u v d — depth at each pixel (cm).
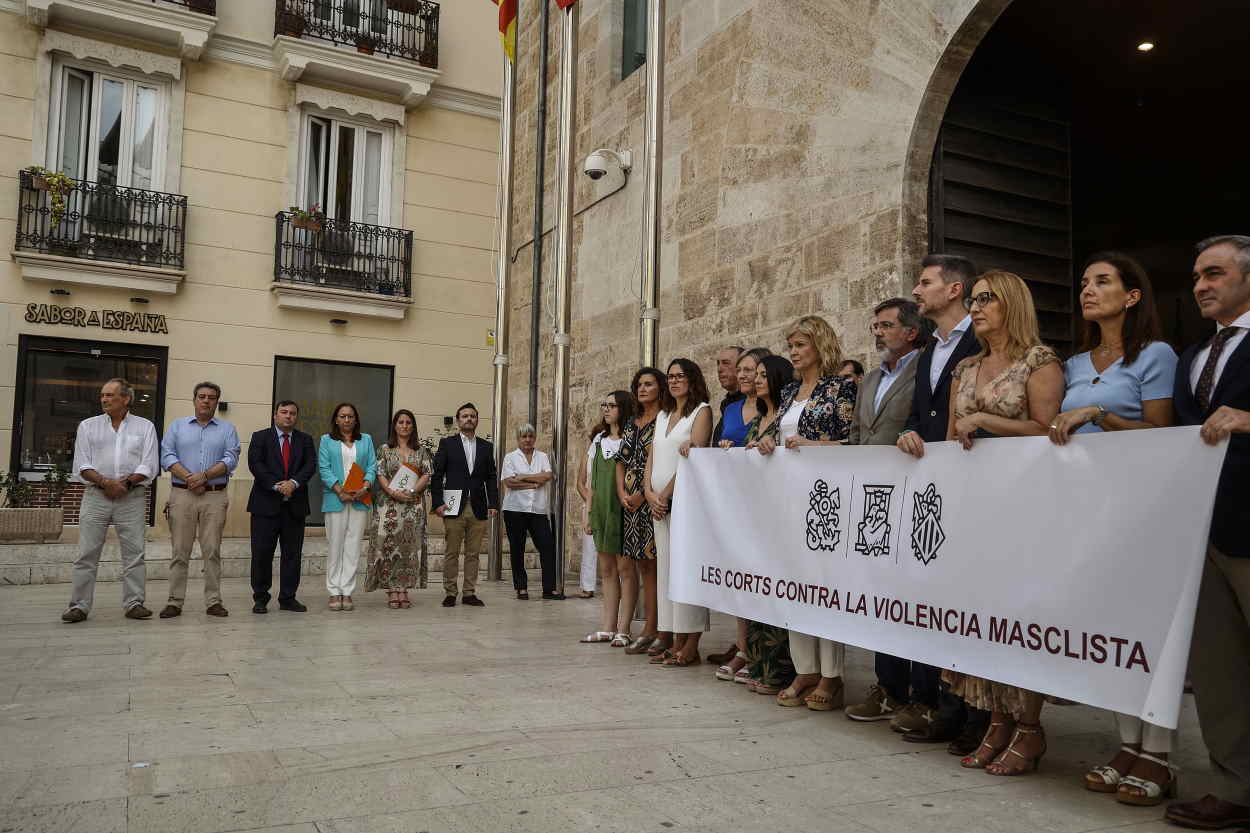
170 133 1380
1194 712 439
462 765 321
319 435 1473
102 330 1317
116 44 1343
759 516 448
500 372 1032
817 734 377
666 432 539
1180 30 653
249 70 1441
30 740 350
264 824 261
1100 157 766
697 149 893
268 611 745
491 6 1608
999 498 321
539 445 1202
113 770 312
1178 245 798
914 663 379
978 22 600
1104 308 312
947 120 655
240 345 1411
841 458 397
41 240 1275
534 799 287
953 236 655
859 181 684
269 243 1441
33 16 1276
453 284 1569
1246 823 268
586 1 1144
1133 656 273
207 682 461
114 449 679
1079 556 292
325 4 1473
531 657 546
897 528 365
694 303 885
